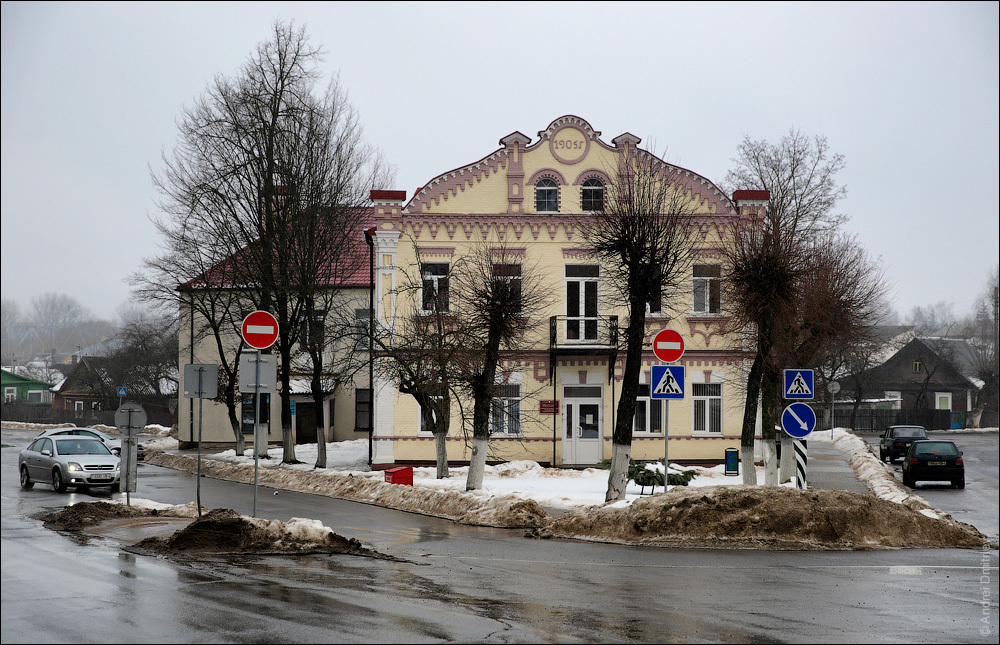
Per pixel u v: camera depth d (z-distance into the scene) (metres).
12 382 103.94
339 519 21.53
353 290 47.78
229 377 41.91
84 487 28.64
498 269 28.77
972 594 12.26
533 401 35.78
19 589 11.67
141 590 11.62
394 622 10.00
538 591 12.12
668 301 35.31
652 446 36.03
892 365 87.81
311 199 37.34
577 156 35.69
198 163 38.31
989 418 85.75
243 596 11.27
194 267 39.56
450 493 23.28
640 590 12.29
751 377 24.92
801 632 9.85
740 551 16.34
